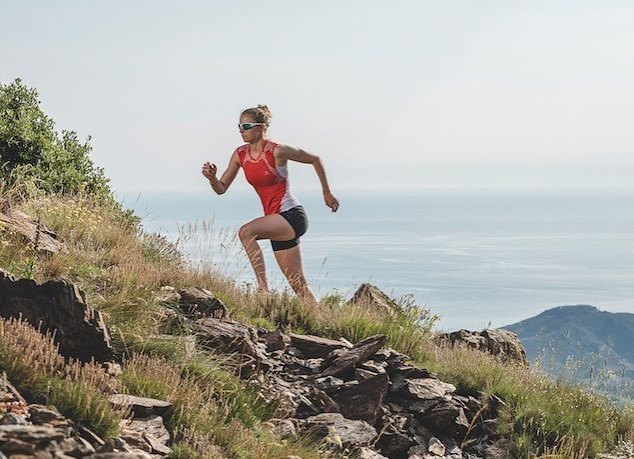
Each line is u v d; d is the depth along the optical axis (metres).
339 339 10.10
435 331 12.24
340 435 7.46
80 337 6.46
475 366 9.89
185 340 7.68
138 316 8.02
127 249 11.16
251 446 6.45
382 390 8.27
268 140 11.16
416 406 8.48
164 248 12.39
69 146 16.50
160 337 7.61
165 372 6.84
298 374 8.62
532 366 10.51
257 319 9.95
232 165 11.56
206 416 6.48
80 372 6.14
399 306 11.58
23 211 11.53
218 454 6.01
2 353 5.75
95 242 11.24
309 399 8.05
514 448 8.38
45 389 5.68
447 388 8.93
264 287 10.91
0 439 3.86
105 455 3.97
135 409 6.17
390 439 7.96
